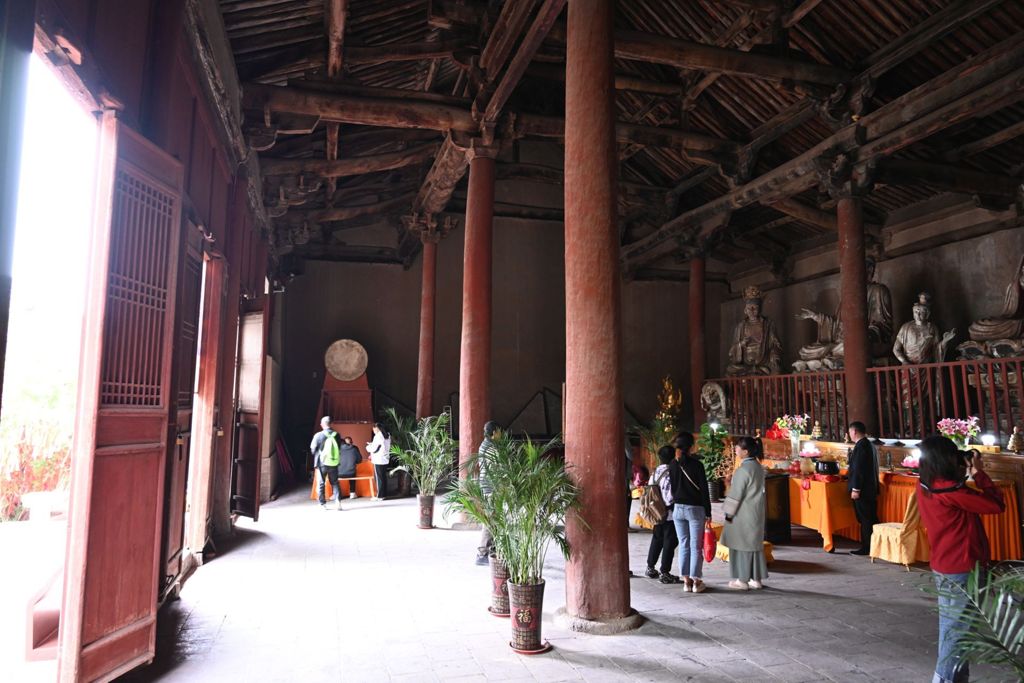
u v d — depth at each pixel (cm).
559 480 488
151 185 438
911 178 1091
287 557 756
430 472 973
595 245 543
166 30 501
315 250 1720
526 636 464
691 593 624
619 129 1201
